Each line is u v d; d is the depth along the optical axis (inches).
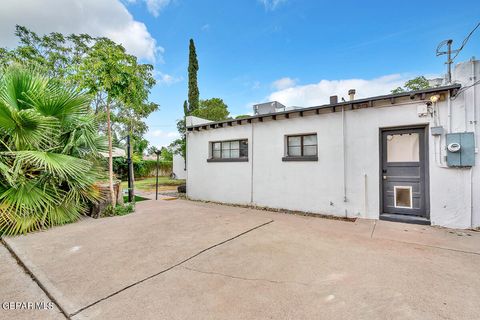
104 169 239.5
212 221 199.9
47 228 176.7
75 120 207.3
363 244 141.7
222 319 73.7
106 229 176.1
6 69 187.9
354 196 211.3
